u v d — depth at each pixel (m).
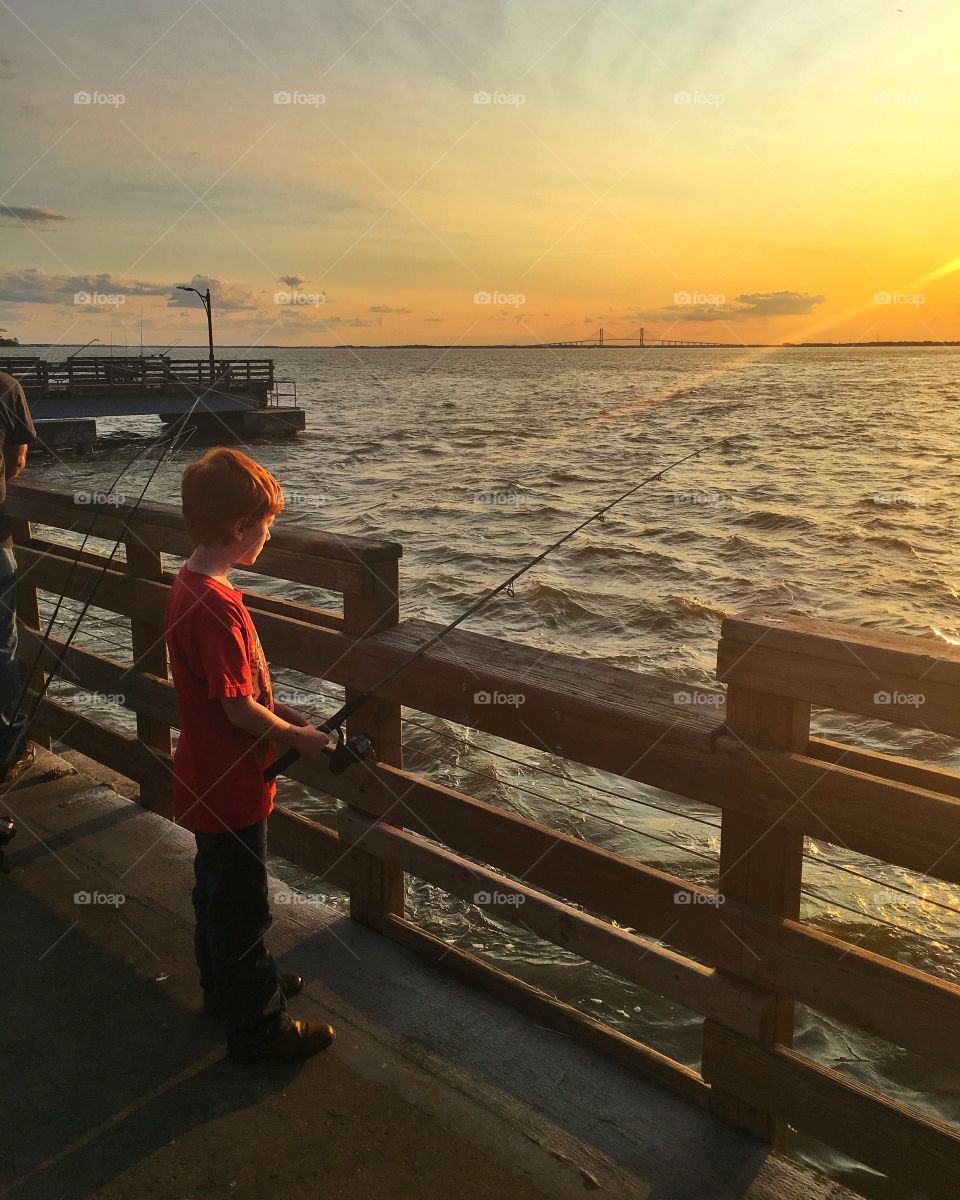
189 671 2.11
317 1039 2.37
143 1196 1.96
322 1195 1.96
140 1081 2.29
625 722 2.12
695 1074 2.21
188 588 2.06
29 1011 2.55
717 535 23.55
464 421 63.12
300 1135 2.12
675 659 13.03
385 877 2.84
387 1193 1.96
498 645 2.56
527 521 25.53
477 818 2.49
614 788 7.26
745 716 1.95
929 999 1.77
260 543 2.14
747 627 1.90
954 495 30.73
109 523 3.52
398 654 2.56
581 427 58.75
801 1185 1.97
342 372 197.00
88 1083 2.28
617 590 17.27
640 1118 2.16
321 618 2.85
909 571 19.44
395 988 2.63
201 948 2.42
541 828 2.39
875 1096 1.90
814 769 1.86
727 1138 2.10
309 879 5.50
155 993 2.62
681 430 56.91
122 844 3.42
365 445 46.28
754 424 62.19
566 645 13.79
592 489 32.22
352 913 2.95
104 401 36.66
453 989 2.63
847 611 16.22
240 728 2.16
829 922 5.47
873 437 53.00
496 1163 2.04
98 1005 2.57
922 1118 1.84
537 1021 2.50
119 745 3.74
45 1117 2.17
